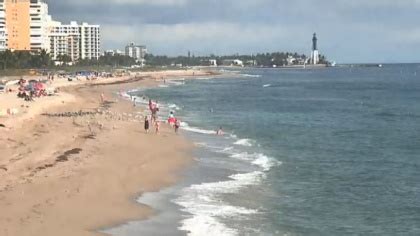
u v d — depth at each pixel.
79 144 42.09
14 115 57.12
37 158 35.53
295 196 29.64
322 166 38.09
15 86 104.50
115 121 59.69
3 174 30.55
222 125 62.44
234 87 154.50
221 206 27.25
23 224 22.20
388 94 126.38
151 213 25.64
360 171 36.56
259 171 36.06
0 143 41.00
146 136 49.78
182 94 121.12
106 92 117.88
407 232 23.78
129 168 35.22
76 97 92.31
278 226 24.25
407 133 56.38
